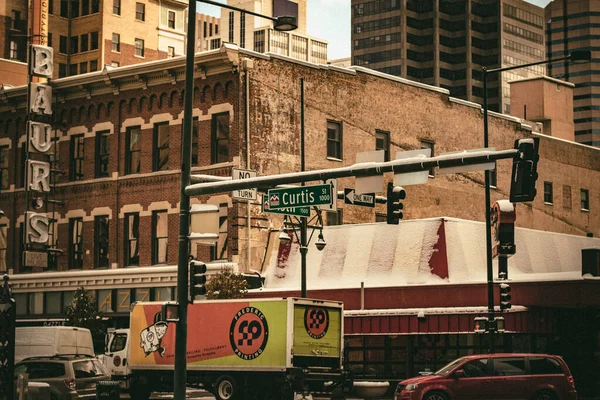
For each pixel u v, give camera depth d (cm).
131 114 5966
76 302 5756
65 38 11294
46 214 6119
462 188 6800
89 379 3753
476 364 3609
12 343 2903
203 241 2992
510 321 4666
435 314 4788
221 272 5197
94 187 6075
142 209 5862
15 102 6462
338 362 3966
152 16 11669
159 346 4162
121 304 5881
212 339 3981
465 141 6800
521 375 3603
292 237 5534
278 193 3025
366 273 5206
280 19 3088
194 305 4050
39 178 6075
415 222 5184
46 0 9562
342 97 6019
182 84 5750
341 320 3997
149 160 5869
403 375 4975
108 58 11144
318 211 4359
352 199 3244
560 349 4906
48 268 6259
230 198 5512
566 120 9300
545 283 4725
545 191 7612
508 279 4853
